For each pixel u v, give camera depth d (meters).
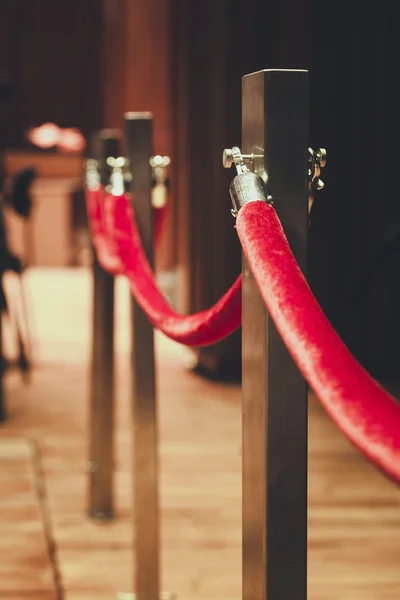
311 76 5.42
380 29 5.39
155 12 11.04
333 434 4.51
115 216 2.51
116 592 2.81
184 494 3.66
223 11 5.34
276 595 1.40
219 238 5.57
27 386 5.54
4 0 13.05
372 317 5.68
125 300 9.10
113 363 3.40
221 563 3.03
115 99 12.99
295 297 1.12
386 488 3.73
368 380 0.99
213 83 5.49
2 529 3.28
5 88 5.05
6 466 3.98
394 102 5.45
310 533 3.25
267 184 1.38
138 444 2.59
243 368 1.47
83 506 3.54
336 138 5.48
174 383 5.60
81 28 13.11
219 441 4.39
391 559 3.04
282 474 1.39
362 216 5.52
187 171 6.05
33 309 8.40
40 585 2.85
